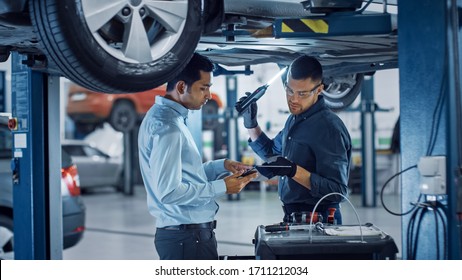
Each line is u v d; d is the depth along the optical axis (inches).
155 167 107.7
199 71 114.0
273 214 425.7
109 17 103.8
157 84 109.3
